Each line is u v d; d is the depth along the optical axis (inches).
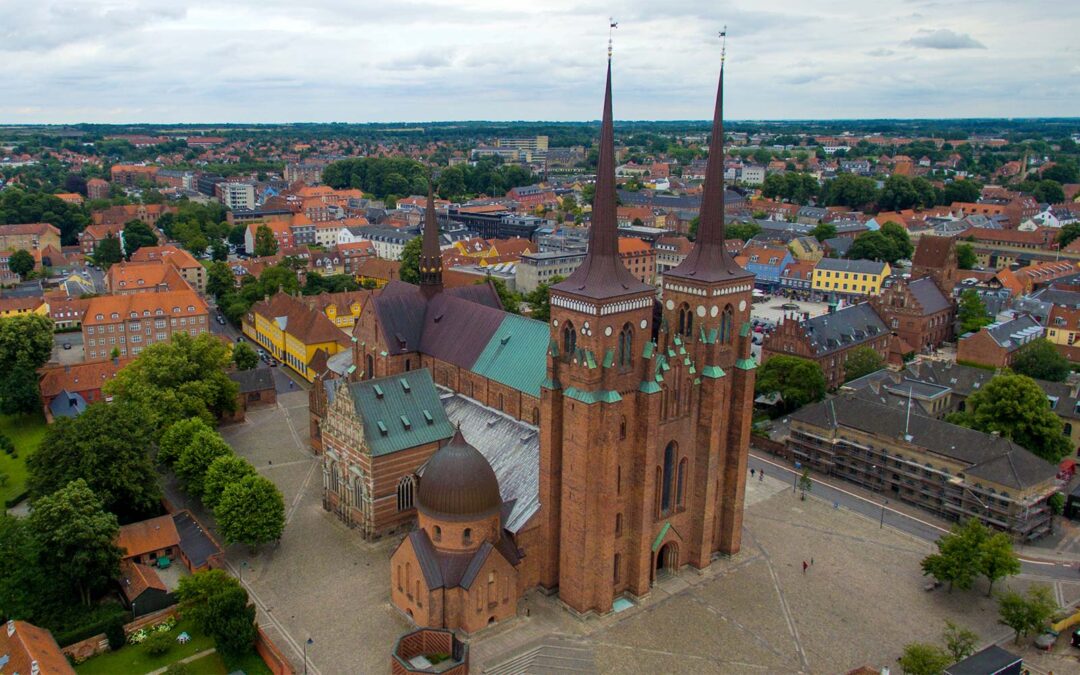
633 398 3280.0
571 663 3107.8
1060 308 7313.0
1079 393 5305.1
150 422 4598.9
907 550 4040.4
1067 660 3230.8
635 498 3400.6
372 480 3907.5
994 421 4820.4
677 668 3100.4
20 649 2864.2
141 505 4128.9
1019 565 3526.1
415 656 3093.0
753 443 5319.9
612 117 3073.3
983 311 7770.7
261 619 3366.1
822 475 4918.8
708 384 3543.3
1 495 4507.9
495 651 3152.1
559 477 3408.0
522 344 4200.3
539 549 3491.6
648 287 3218.5
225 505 3767.2
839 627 3388.3
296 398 6127.0
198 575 3245.6
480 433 4097.0
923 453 4520.2
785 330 6407.5
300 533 4077.3
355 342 4936.0
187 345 5334.6
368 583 3639.3
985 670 2815.0
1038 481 4180.6
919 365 6127.0
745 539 4099.4
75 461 3941.9
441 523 3198.8
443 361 4544.8
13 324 5969.5
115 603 3516.2
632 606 3474.4
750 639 3284.9
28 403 5541.3
